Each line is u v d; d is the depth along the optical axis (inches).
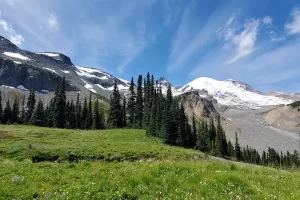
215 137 4439.0
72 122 4719.5
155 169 516.1
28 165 650.8
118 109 4318.4
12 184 459.5
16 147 1373.0
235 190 433.1
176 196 393.4
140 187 428.1
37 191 425.1
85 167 614.9
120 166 628.4
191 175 491.2
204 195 402.9
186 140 3435.0
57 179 493.0
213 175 495.5
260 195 409.1
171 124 3073.3
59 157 1298.0
